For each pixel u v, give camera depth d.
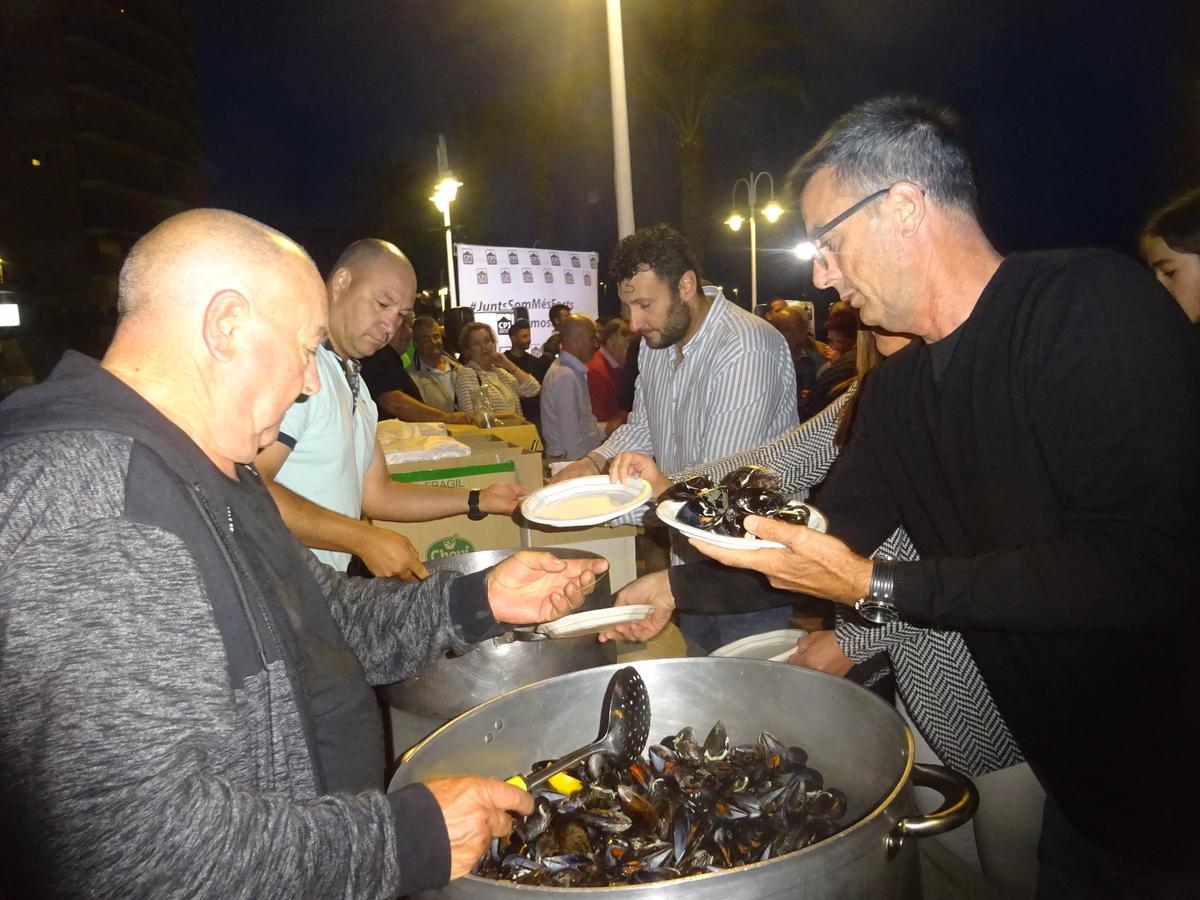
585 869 0.99
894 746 1.04
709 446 2.54
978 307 1.20
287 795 0.87
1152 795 1.13
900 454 1.41
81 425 0.78
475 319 9.65
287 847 0.73
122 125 37.41
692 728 1.29
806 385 6.71
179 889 0.68
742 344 2.49
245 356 0.90
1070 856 1.25
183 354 0.89
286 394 0.95
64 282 35.09
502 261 9.70
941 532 1.38
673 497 1.52
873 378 1.47
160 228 0.92
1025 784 1.50
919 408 1.35
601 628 1.38
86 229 35.41
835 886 0.81
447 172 10.82
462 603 1.30
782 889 0.79
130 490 0.75
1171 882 1.14
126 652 0.69
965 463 1.26
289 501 1.69
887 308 1.27
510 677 1.40
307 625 1.11
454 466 2.65
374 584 1.36
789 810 1.06
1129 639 1.12
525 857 1.02
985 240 1.23
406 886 0.81
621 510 1.68
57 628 0.67
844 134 1.23
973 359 1.20
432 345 6.63
